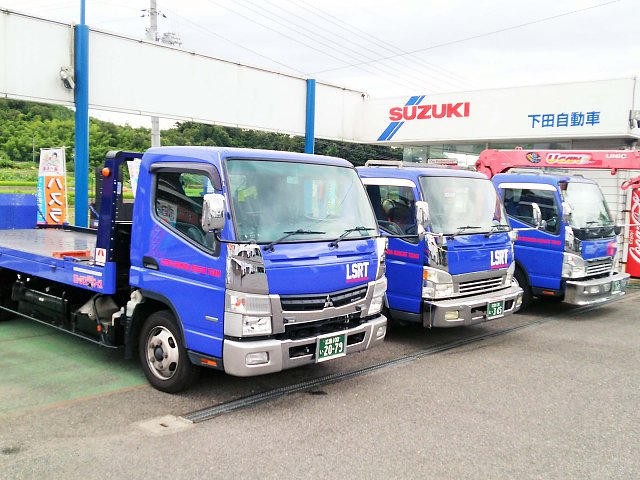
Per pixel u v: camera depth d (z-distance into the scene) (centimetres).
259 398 536
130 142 3158
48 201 1239
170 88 1291
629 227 1248
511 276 792
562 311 1009
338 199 562
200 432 454
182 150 527
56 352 667
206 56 1348
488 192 804
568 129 1480
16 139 3609
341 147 3167
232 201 484
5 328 778
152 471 387
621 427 480
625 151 1038
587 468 403
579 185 982
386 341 775
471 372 634
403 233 754
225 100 1404
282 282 484
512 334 829
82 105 1129
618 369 653
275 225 501
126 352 569
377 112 1833
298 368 637
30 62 1068
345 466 400
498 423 485
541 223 945
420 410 513
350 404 525
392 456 418
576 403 538
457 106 1664
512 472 396
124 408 502
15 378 574
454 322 700
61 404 507
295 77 1577
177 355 530
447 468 400
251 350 468
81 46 1117
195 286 498
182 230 516
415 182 746
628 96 1380
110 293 580
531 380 607
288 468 396
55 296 662
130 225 596
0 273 766
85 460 400
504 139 1598
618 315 982
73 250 698
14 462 395
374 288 562
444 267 710
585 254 923
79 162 1141
